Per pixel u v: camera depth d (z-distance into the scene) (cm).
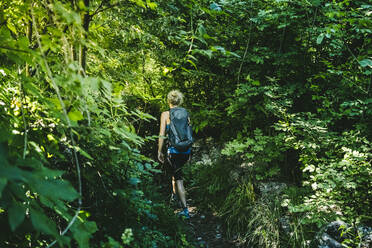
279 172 398
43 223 82
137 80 369
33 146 125
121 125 164
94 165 190
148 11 356
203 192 430
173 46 454
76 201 193
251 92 369
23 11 135
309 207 274
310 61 379
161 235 266
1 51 102
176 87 499
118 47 345
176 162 370
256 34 391
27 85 111
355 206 263
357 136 297
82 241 106
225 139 485
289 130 331
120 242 206
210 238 347
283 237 307
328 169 261
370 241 240
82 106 126
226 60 387
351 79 323
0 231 83
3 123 127
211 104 482
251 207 357
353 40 360
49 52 142
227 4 371
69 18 103
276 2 352
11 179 62
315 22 362
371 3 332
